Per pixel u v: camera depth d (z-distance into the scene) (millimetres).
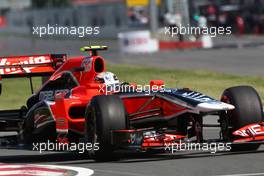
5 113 45625
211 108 33125
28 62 44688
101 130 33688
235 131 34125
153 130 36438
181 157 35250
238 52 139250
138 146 33500
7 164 34844
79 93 38719
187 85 75812
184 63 118438
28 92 78875
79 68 39688
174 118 36250
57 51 150000
